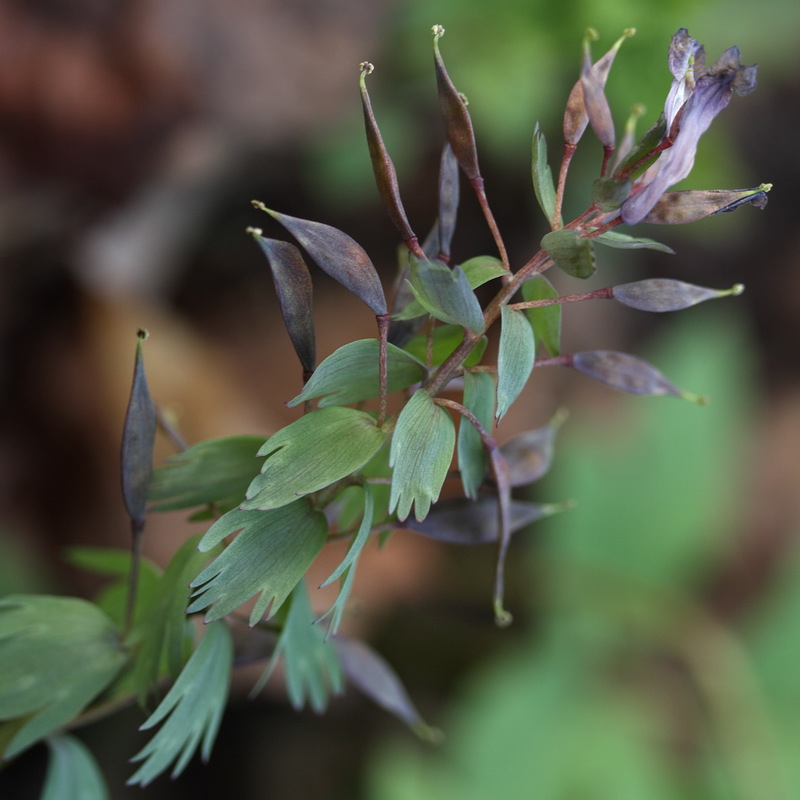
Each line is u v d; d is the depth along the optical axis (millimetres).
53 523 727
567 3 695
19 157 766
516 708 641
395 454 336
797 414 847
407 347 359
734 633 706
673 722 689
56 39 764
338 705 693
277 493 336
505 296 346
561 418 366
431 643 710
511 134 728
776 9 824
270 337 799
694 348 733
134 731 625
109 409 753
